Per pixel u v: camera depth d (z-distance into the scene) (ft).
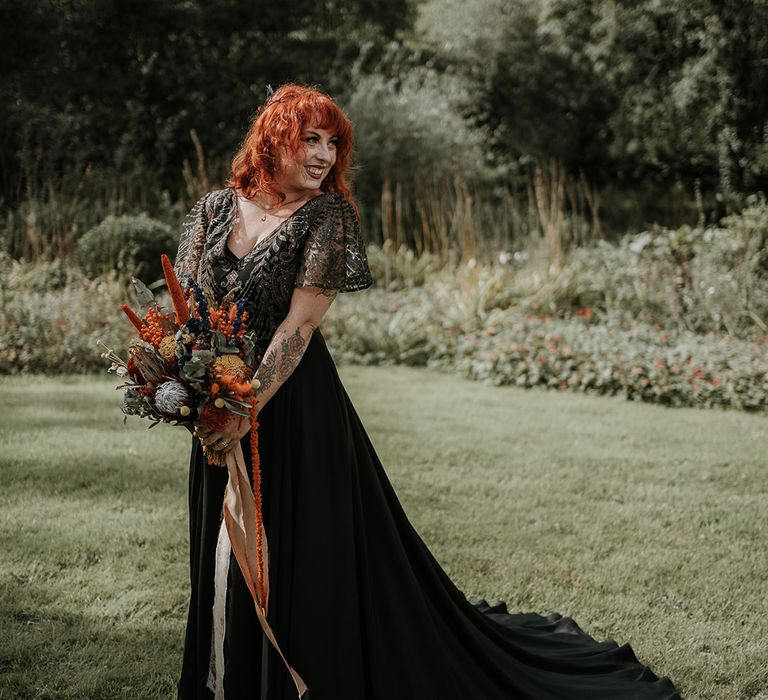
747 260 31.78
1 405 21.95
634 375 25.04
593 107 68.33
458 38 71.10
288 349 7.07
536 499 15.80
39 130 50.34
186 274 7.65
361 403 23.85
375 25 71.10
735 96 55.62
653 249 34.78
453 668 8.12
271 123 7.32
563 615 11.25
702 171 64.64
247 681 7.32
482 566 12.70
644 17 57.41
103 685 9.21
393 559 7.91
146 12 55.93
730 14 53.26
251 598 7.26
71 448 18.17
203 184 39.19
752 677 9.80
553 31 65.87
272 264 7.21
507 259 35.83
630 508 15.43
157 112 57.62
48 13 54.60
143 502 14.99
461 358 29.14
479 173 57.67
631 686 9.27
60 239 34.68
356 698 7.38
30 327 27.48
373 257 39.70
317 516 7.34
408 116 54.70
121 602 11.17
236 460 7.06
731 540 14.03
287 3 59.93
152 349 6.71
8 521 13.84
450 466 17.85
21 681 9.20
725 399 24.26
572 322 30.35
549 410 23.39
